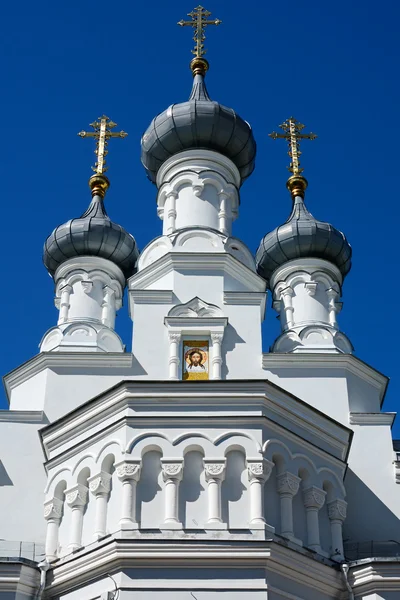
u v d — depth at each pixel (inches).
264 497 1047.0
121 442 1062.4
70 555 1041.5
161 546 982.4
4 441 1246.9
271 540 989.8
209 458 1045.8
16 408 1314.0
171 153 1501.0
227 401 1088.8
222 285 1291.8
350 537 1187.3
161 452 1054.4
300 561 1018.1
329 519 1101.7
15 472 1224.8
